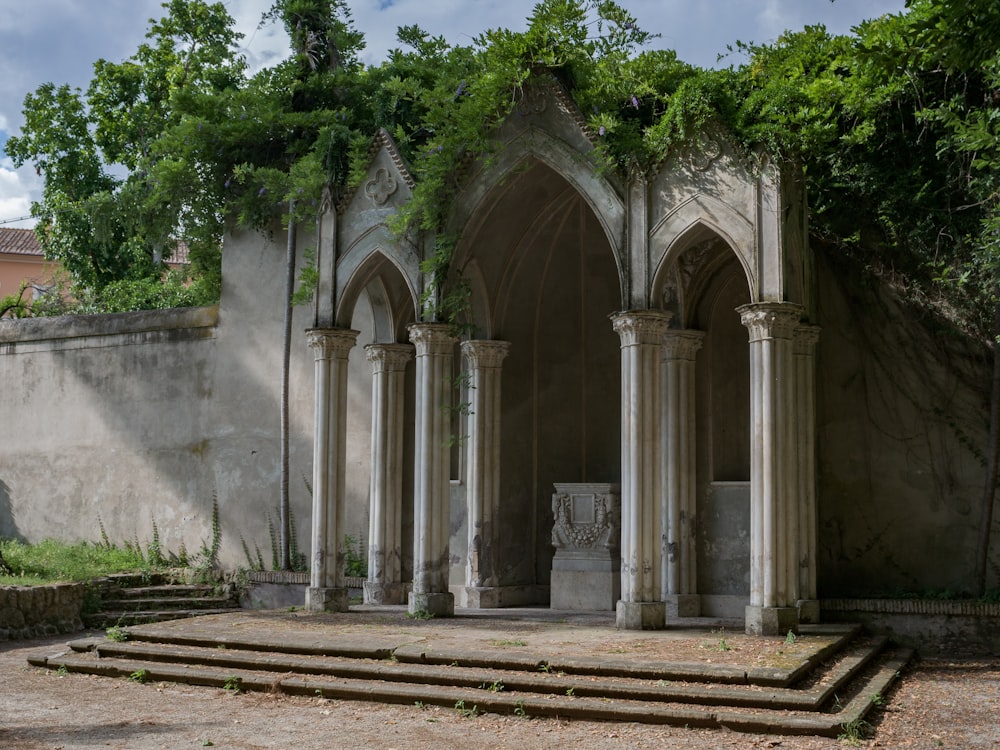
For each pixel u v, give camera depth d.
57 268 33.62
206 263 23.81
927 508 15.59
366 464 20.12
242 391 21.52
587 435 19.33
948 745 9.09
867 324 16.03
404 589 18.78
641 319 14.38
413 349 19.30
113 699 11.22
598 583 17.31
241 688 11.60
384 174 17.11
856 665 12.01
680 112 14.32
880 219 15.79
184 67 28.86
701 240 15.62
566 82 15.70
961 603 14.50
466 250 16.48
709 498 17.30
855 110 15.47
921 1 14.02
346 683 11.23
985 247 13.34
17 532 23.75
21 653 14.51
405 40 20.12
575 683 10.57
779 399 13.67
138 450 22.61
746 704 9.93
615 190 14.88
